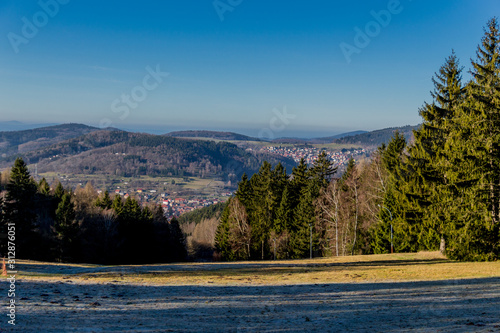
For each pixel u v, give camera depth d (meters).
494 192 27.44
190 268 31.30
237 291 18.14
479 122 27.59
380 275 23.95
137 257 70.25
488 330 9.60
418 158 33.78
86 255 61.16
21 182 51.75
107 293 16.34
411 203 33.75
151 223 74.06
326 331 10.16
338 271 27.39
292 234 63.78
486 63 28.45
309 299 15.77
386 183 52.00
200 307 13.69
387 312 12.88
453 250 30.23
